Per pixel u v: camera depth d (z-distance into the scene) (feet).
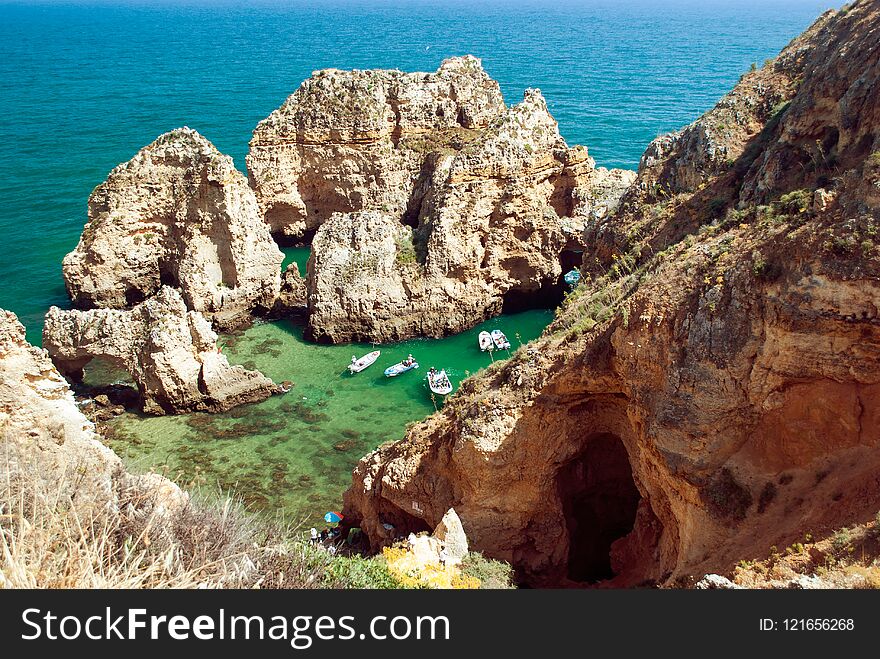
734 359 77.36
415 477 104.63
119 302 209.67
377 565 71.56
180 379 160.04
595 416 98.12
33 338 190.60
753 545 70.90
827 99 100.73
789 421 75.10
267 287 208.03
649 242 125.18
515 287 216.74
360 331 197.26
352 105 242.58
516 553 99.71
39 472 49.55
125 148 405.18
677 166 138.82
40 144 414.41
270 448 151.64
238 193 200.23
